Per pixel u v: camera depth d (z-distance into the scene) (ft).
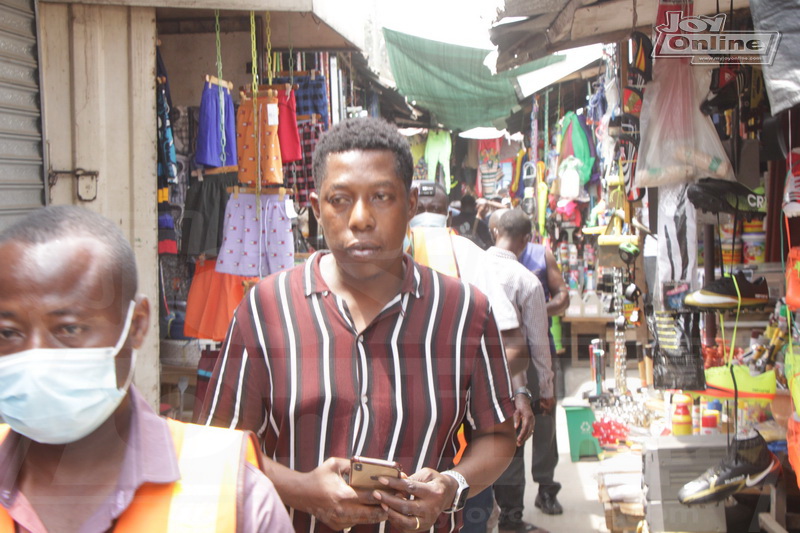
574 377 7.34
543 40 7.68
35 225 2.54
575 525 6.44
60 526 2.56
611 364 7.43
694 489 6.54
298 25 10.49
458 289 4.23
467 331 4.14
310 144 10.40
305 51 10.65
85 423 2.49
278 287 4.12
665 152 7.14
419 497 3.80
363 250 3.94
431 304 4.10
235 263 8.76
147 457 2.60
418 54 7.90
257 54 10.68
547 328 6.44
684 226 7.43
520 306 6.23
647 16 7.50
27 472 2.63
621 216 8.91
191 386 5.19
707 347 7.13
